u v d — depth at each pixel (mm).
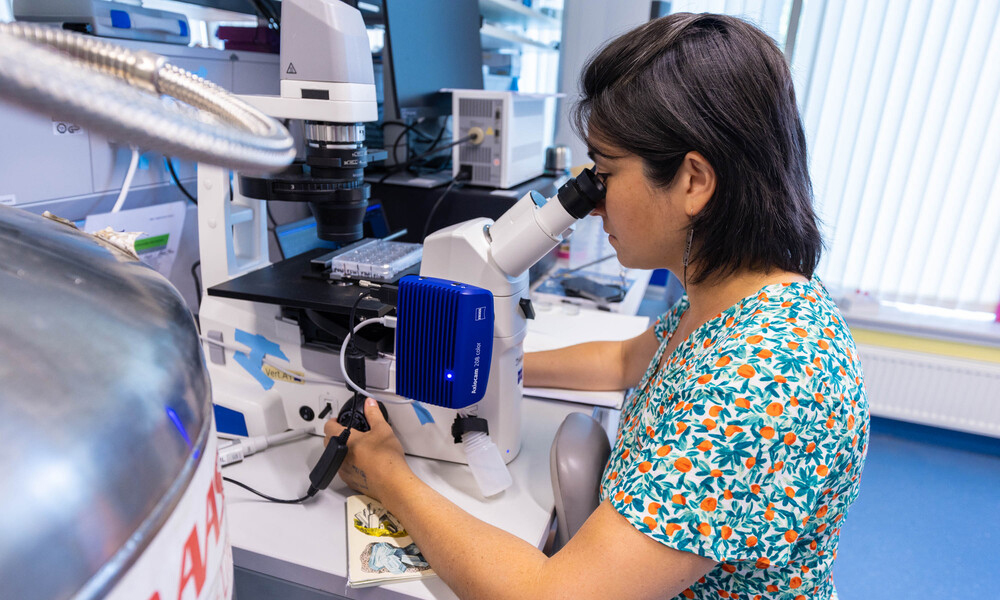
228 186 1032
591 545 603
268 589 787
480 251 831
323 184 947
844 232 2543
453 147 1693
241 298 917
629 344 1160
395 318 838
